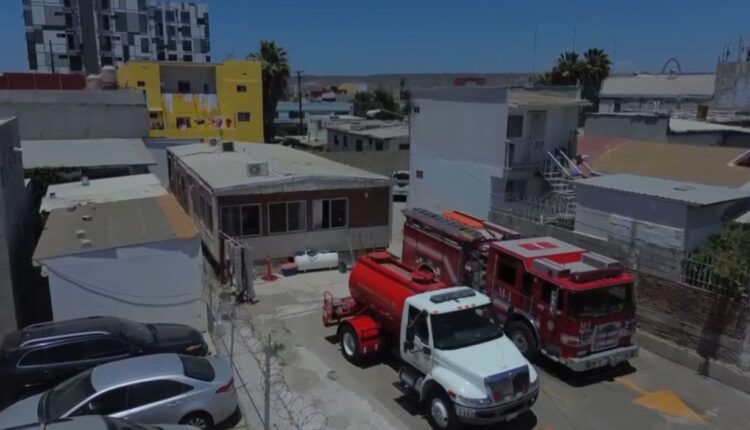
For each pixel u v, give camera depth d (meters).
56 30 90.81
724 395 13.45
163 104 53.62
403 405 12.59
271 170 23.11
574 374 14.30
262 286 20.41
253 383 13.20
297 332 16.48
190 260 15.36
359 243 23.58
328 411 12.16
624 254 17.50
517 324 14.72
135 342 12.01
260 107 58.84
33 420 9.16
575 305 13.20
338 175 22.62
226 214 20.88
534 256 14.59
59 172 25.84
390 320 13.66
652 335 16.03
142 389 9.95
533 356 14.32
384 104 102.56
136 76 54.50
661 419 12.41
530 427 11.96
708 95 59.41
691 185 18.78
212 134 54.22
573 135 26.84
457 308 12.01
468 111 27.16
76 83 39.53
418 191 31.19
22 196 18.42
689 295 15.07
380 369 14.22
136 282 14.91
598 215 19.22
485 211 26.81
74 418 8.19
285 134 86.31
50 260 13.92
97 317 12.85
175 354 11.20
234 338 15.62
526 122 25.80
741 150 23.97
